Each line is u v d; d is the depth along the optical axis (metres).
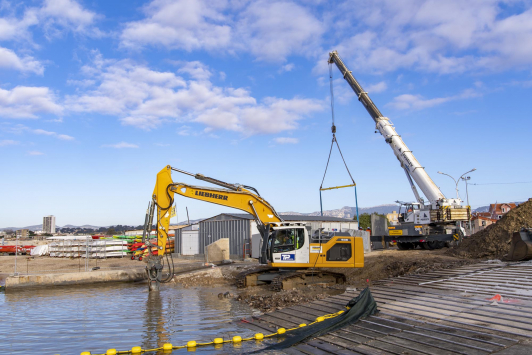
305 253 18.73
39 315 13.84
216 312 13.93
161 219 18.55
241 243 36.97
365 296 11.48
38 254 46.41
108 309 14.80
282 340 10.12
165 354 9.32
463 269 16.17
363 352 8.62
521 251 16.52
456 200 29.12
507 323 8.95
